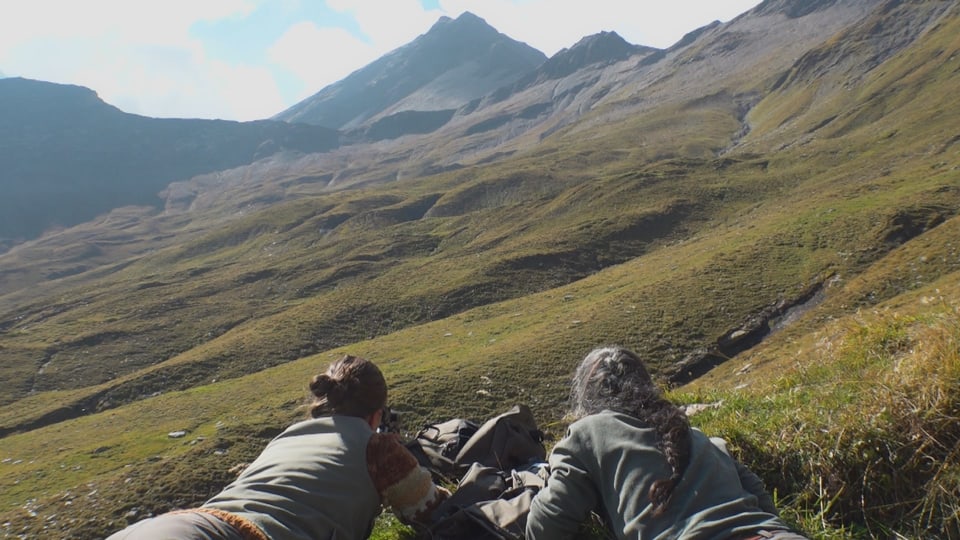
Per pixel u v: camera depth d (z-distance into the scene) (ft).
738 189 384.88
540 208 428.15
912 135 431.84
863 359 28.91
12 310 444.14
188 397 197.26
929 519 17.22
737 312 178.50
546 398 144.56
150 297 392.27
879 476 18.53
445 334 221.87
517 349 173.27
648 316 183.93
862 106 611.88
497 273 293.23
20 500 132.77
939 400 18.86
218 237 611.88
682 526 14.01
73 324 340.80
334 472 16.74
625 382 16.87
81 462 150.82
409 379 160.15
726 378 104.32
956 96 497.87
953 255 166.81
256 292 377.09
